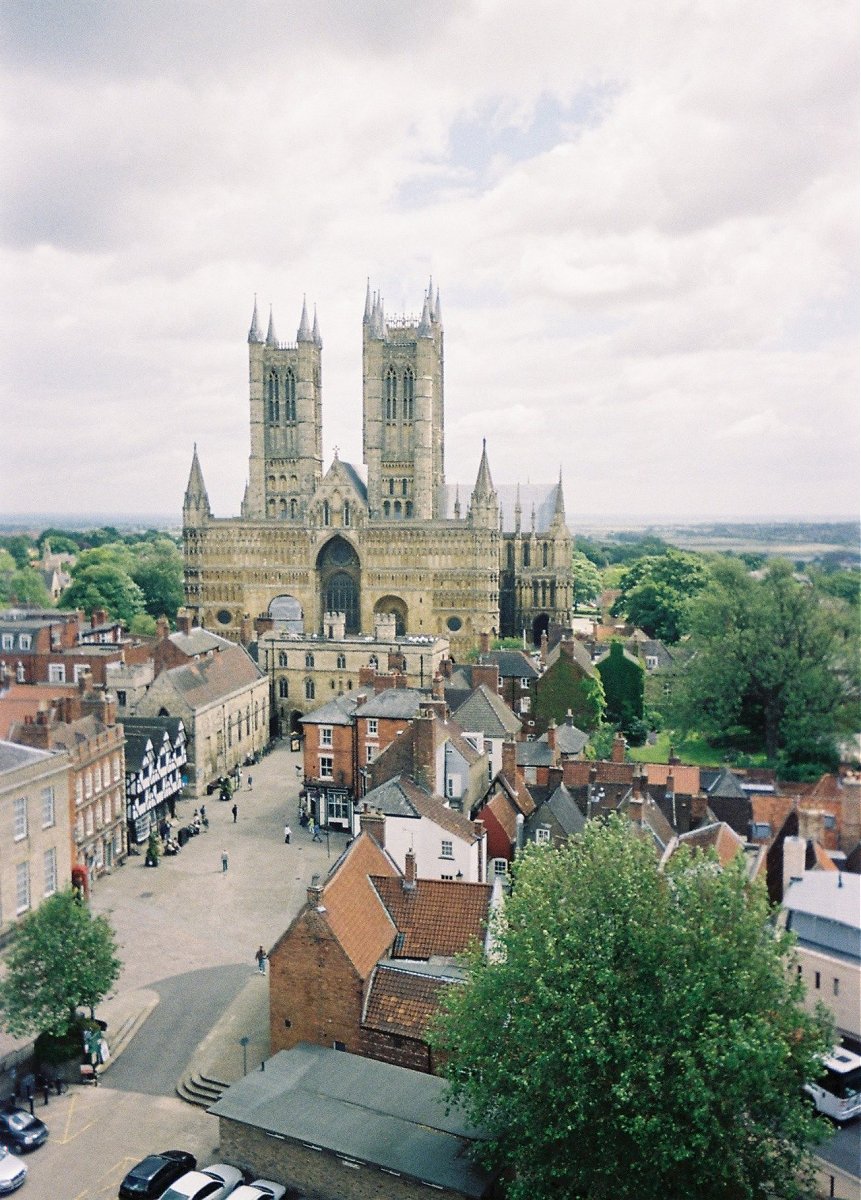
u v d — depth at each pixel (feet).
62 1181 139.54
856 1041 165.78
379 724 301.63
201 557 623.77
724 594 277.44
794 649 266.98
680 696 306.35
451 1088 128.67
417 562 590.96
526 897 133.59
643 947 120.47
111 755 269.85
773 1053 108.68
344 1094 143.23
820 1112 153.48
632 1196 115.85
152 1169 136.77
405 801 211.20
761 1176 120.47
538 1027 117.60
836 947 170.60
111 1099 162.20
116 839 272.92
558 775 260.01
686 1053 109.60
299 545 611.06
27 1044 174.40
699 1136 107.76
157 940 223.10
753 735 297.53
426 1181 124.88
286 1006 160.35
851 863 203.10
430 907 174.29
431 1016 146.51
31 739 235.40
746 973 118.52
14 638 410.31
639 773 235.81
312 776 310.45
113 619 618.03
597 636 594.65
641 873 128.98
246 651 434.30
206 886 256.52
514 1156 119.03
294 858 278.67
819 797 229.25
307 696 438.81
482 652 402.52
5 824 203.10
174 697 334.65
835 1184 136.46
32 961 167.53
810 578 262.26
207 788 346.74
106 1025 179.73
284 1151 135.74
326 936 156.76
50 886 218.79
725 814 246.27
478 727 288.51
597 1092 115.65
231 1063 169.99
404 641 436.35
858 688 262.06
